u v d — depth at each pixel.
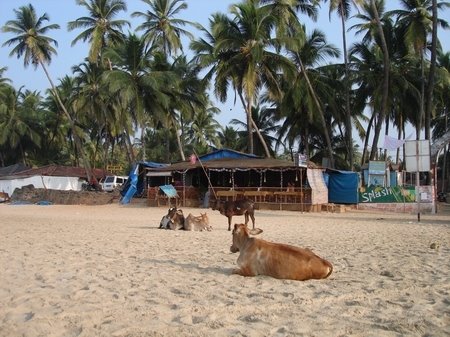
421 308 6.08
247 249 8.12
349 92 42.38
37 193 39.53
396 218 23.50
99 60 46.84
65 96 59.75
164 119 40.88
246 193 30.27
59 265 8.95
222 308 6.01
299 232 15.88
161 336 4.95
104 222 19.67
